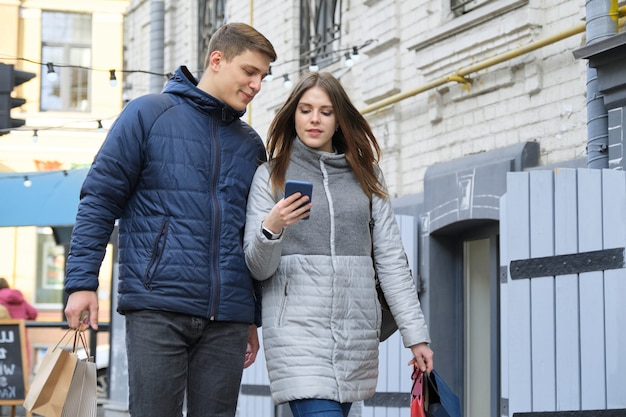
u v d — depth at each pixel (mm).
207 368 4727
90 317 4641
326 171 4996
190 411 4766
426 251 10164
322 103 4957
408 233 10242
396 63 11172
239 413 11625
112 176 4648
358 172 5004
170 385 4617
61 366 4676
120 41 28531
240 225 4816
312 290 4809
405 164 11039
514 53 8867
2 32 28109
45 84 28172
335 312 4816
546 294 6859
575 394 6676
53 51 28359
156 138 4699
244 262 4777
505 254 7090
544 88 8781
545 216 6887
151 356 4598
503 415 7141
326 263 4840
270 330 4820
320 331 4793
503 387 7145
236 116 4941
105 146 4680
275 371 4809
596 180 6621
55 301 27734
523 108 9039
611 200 6531
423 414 4957
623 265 6434
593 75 7195
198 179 4719
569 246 6754
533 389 6891
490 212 9094
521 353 6969
